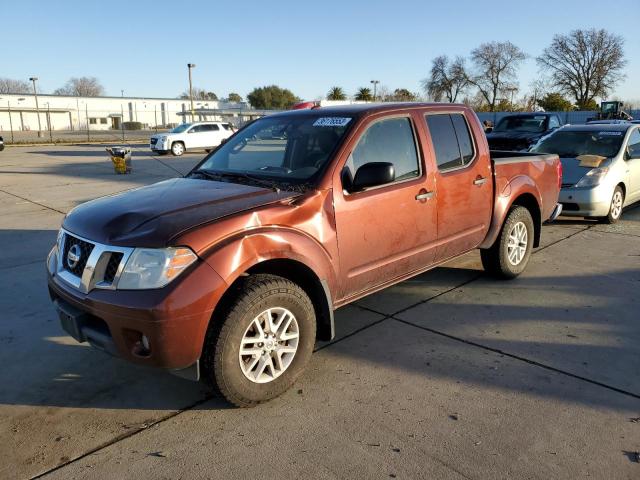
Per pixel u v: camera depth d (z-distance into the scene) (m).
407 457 2.81
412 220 4.20
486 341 4.20
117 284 2.93
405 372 3.72
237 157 4.36
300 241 3.36
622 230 7.96
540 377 3.62
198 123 28.22
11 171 18.31
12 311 4.96
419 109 4.43
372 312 4.81
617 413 3.19
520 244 5.61
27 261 6.68
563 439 2.94
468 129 4.89
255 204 3.32
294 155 3.99
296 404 3.34
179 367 2.96
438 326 4.50
